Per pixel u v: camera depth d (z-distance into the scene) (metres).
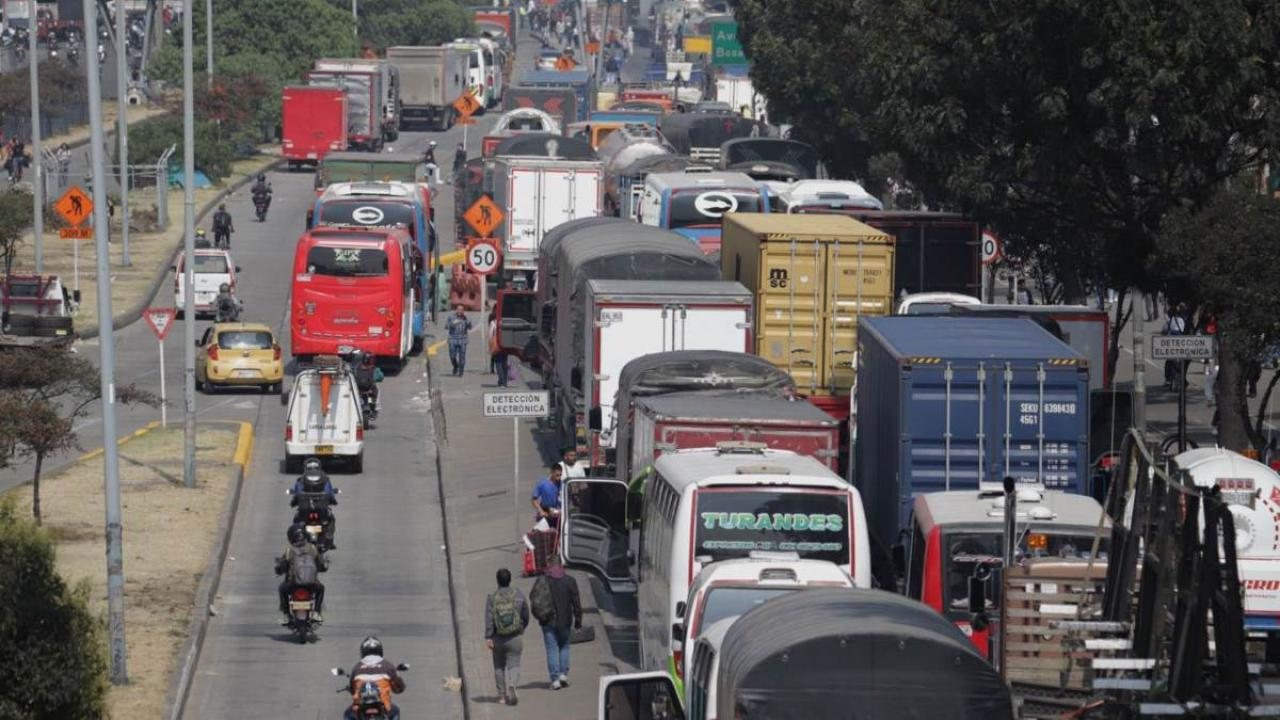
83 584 62.19
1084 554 74.12
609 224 155.12
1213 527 47.72
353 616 102.62
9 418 107.94
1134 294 139.50
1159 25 108.50
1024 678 60.56
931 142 122.00
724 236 142.38
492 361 179.25
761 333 122.69
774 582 67.56
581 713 82.50
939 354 87.75
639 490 91.69
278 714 84.19
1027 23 112.62
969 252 144.75
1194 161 112.50
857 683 50.84
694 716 60.22
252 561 113.44
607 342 118.12
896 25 127.69
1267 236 96.50
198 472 133.88
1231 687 47.41
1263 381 163.62
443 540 120.69
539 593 86.56
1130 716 49.91
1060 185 117.25
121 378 174.38
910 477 87.50
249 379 169.38
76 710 59.22
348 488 135.25
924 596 75.19
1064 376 87.38
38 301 190.88
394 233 180.62
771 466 79.31
